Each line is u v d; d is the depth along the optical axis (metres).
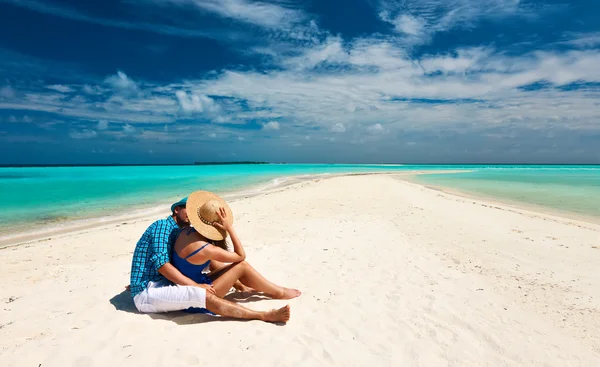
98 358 3.31
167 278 4.34
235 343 3.79
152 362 3.31
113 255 7.99
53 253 8.18
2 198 19.34
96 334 3.73
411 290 5.64
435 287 5.81
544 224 11.63
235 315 4.28
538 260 7.65
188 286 4.22
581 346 4.16
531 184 32.44
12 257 7.82
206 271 5.02
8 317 4.24
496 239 9.48
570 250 8.48
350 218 12.05
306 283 5.84
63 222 12.62
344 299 5.21
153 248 4.34
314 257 7.33
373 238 9.10
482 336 4.28
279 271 6.40
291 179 38.19
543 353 3.97
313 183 29.78
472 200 18.77
